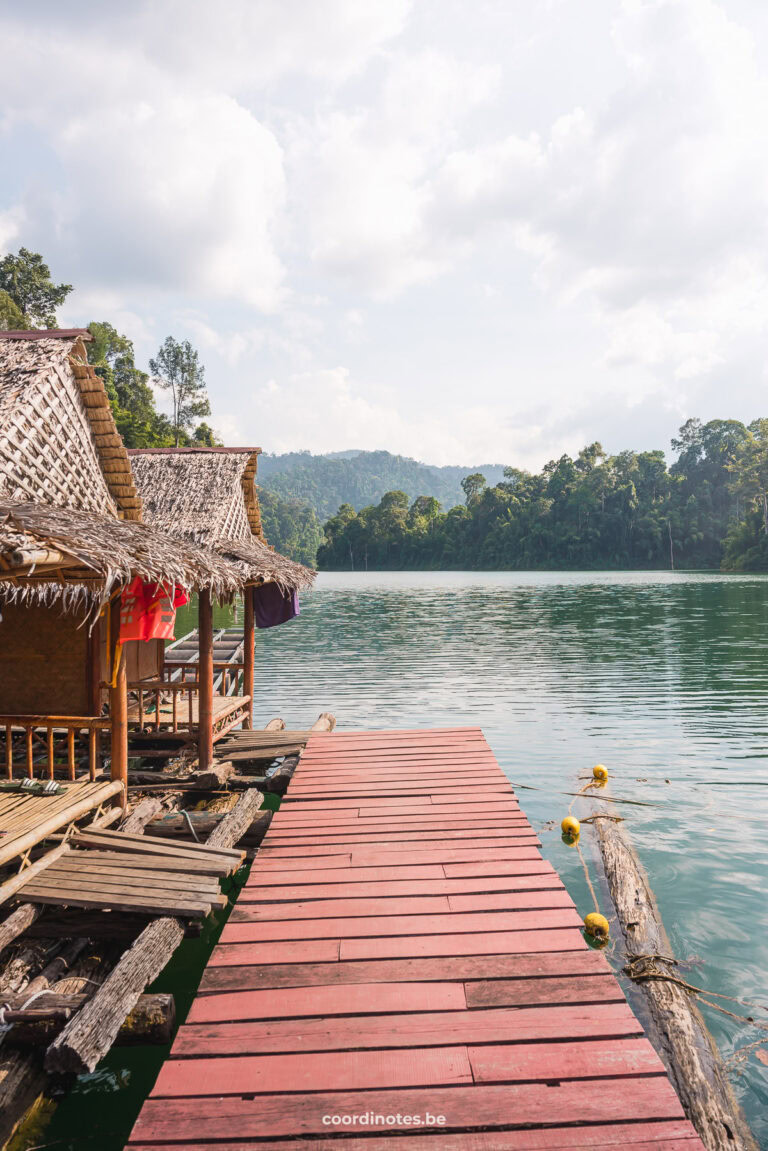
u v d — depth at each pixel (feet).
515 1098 10.43
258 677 59.31
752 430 343.87
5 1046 13.39
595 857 23.82
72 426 25.61
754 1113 12.72
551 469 414.41
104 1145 12.34
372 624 102.78
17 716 22.68
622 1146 9.62
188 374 285.02
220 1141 9.81
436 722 42.39
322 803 23.76
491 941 14.65
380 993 12.94
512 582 232.32
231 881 23.34
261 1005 12.66
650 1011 15.34
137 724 30.81
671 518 344.08
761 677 54.49
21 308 206.18
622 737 38.19
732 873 22.24
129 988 13.75
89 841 19.86
